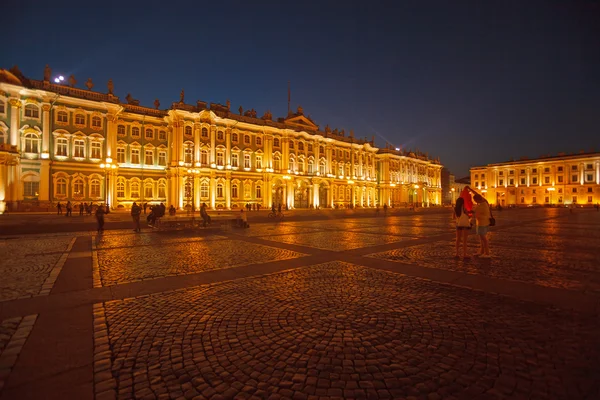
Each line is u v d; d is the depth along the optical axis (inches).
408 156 3878.0
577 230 805.2
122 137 1942.7
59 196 1696.6
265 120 2459.4
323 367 156.3
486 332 193.5
